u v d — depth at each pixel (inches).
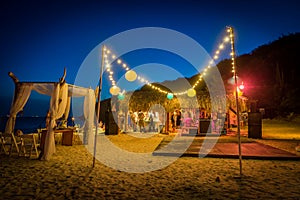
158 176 182.1
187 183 164.1
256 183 163.0
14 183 162.4
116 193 143.9
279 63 1272.1
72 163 227.3
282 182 164.9
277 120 823.7
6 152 281.9
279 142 365.7
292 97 920.3
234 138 414.3
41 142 270.8
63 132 341.4
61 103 291.9
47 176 180.7
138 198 135.6
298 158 235.5
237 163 225.1
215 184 161.3
